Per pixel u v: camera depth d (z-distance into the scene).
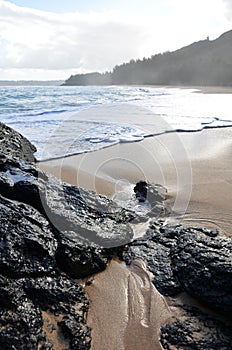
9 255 3.46
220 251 4.06
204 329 3.29
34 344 2.87
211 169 8.27
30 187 4.54
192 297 3.71
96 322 3.38
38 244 3.74
